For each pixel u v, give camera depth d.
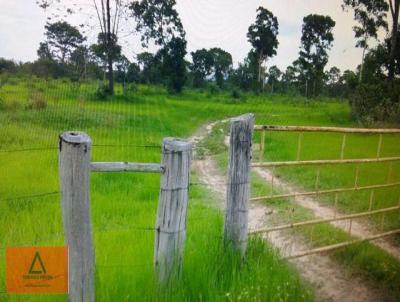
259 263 3.56
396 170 8.93
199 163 11.76
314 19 60.62
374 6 32.34
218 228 4.25
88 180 2.45
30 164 7.42
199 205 6.38
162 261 2.87
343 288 3.83
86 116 17.73
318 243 5.01
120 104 29.39
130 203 5.86
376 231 5.52
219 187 8.50
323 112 35.56
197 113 30.98
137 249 3.55
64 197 2.41
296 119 28.00
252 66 72.94
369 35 33.75
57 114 16.97
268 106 44.56
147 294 2.81
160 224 2.84
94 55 49.62
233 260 3.39
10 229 4.15
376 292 3.80
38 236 3.97
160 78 60.16
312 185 8.11
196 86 76.31
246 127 3.33
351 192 7.23
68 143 2.34
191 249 3.53
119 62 46.75
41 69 53.72
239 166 3.38
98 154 9.63
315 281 3.94
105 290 2.81
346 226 5.68
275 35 68.62
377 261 4.38
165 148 2.75
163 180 2.78
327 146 13.05
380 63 29.80
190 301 2.90
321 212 6.43
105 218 5.05
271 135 16.14
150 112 25.86
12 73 48.59
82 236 2.46
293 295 3.23
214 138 18.02
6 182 6.11
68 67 55.97
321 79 64.50
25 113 16.23
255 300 2.88
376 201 6.64
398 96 25.55
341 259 4.46
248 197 3.46
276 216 6.25
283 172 9.47
